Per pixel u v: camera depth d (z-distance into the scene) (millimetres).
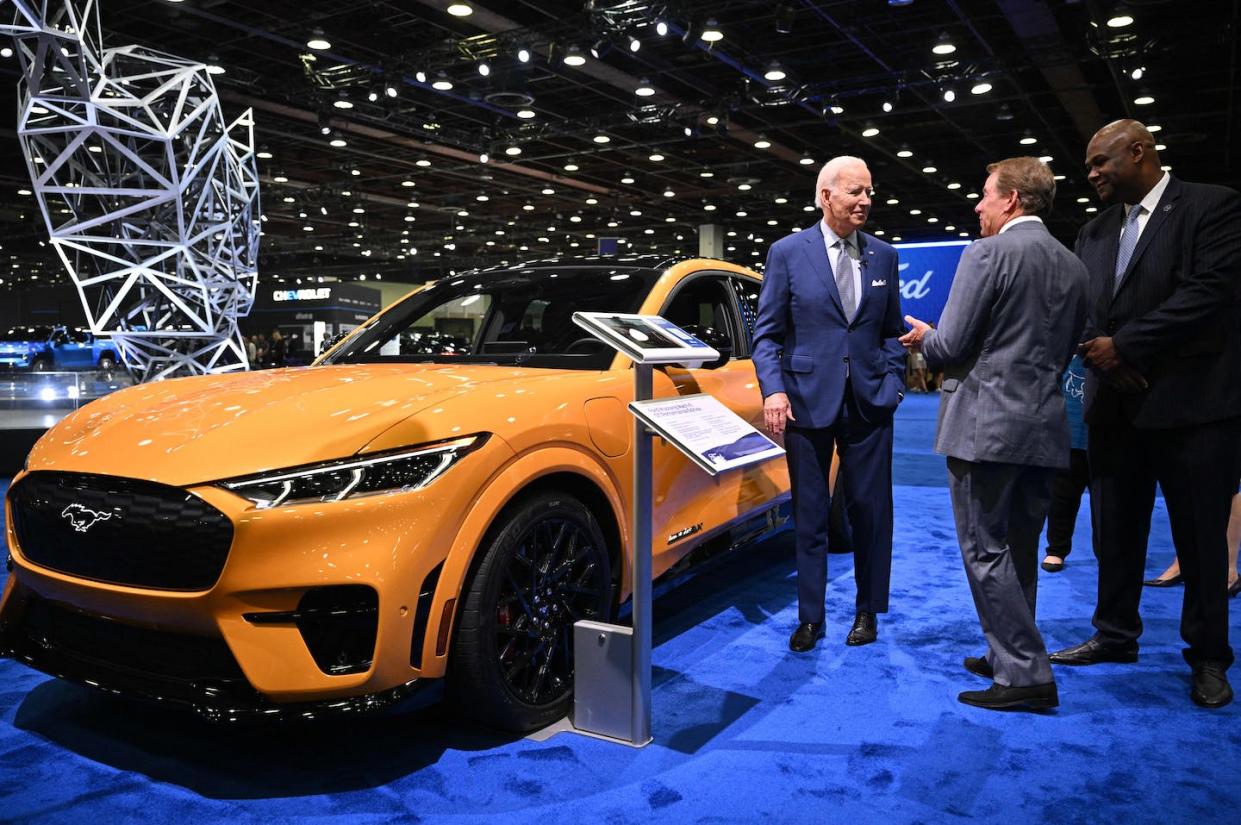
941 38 9664
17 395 6750
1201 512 2459
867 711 2387
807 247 2857
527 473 2098
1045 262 2289
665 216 23250
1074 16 9250
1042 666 2383
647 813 1853
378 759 2076
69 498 1995
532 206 22078
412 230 25891
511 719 2146
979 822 1823
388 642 1858
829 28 9984
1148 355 2410
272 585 1794
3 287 37781
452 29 10062
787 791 1946
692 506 2840
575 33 9820
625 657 2158
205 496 1818
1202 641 2480
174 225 8688
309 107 12680
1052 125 13805
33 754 2088
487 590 2037
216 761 2062
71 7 7281
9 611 2205
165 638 1940
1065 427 2336
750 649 2881
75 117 7461
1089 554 4301
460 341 3041
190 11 9445
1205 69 10750
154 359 8461
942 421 2426
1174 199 2467
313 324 28406
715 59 11141
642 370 2066
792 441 2895
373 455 1900
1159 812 1860
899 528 4949
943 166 16344
